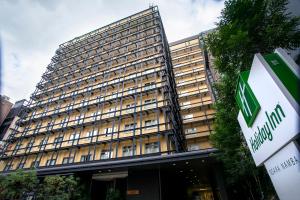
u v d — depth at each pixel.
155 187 14.71
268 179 9.17
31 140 24.53
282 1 5.90
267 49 5.97
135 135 18.64
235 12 6.55
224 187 13.44
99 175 16.72
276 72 2.19
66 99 27.84
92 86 27.20
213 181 18.39
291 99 1.88
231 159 10.26
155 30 29.12
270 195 9.15
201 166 15.30
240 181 12.20
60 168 15.70
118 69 26.75
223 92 9.86
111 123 21.73
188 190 25.80
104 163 14.87
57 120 25.66
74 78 31.06
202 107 26.30
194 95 28.00
